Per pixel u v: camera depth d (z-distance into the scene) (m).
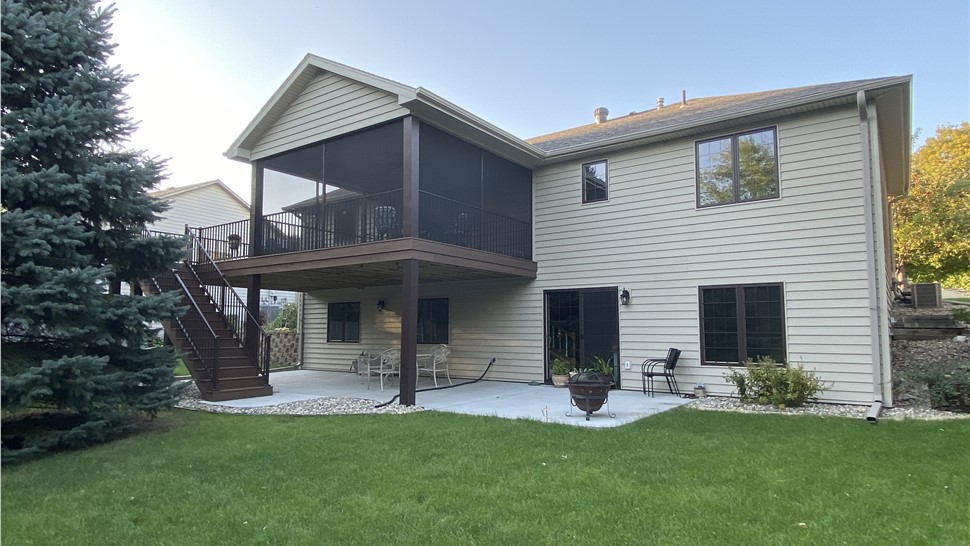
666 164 10.00
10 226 5.23
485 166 11.33
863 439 5.70
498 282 12.00
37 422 6.40
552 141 13.10
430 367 12.09
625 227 10.38
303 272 10.66
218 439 6.07
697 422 6.77
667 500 3.93
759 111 8.73
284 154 10.69
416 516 3.68
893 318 11.94
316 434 6.24
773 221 8.88
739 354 9.03
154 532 3.50
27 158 5.98
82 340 6.09
